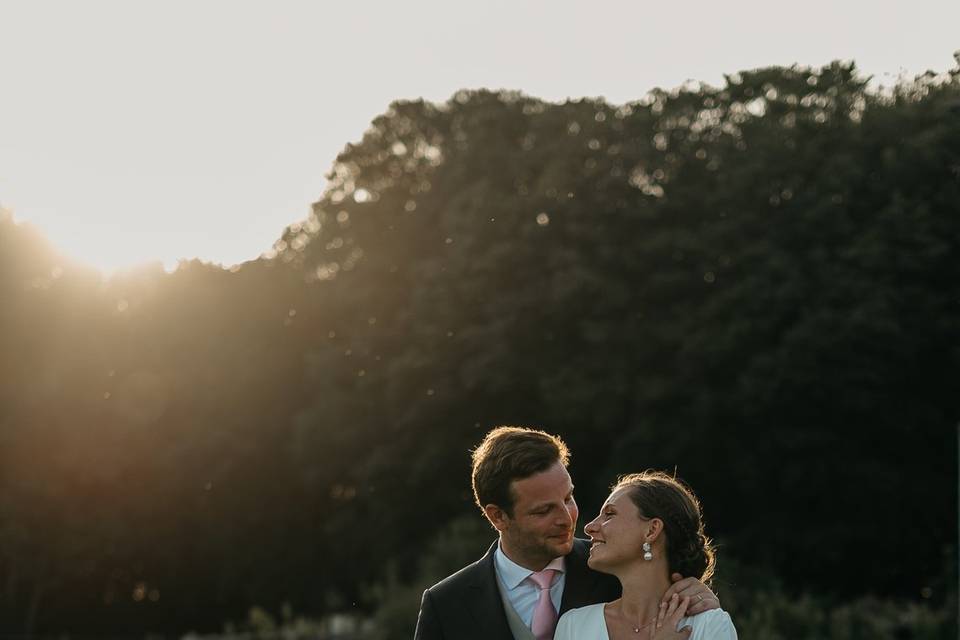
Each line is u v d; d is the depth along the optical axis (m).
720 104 31.98
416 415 31.14
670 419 28.67
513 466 4.30
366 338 32.97
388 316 34.06
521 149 34.25
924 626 20.42
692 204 30.22
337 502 35.97
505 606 4.45
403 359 31.36
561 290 29.28
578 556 4.51
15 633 37.81
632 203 31.11
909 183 27.36
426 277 31.72
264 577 36.53
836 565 29.33
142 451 36.78
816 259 28.05
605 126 32.16
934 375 28.69
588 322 29.56
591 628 4.19
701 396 27.75
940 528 28.83
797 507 29.25
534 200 30.98
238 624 39.38
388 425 32.38
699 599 4.07
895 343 27.06
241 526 36.25
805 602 20.36
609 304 29.55
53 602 38.81
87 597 39.00
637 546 4.18
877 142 27.89
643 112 32.19
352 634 28.48
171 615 39.59
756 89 31.47
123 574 38.59
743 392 27.16
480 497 4.43
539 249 30.84
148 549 37.12
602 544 4.23
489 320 31.23
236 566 36.62
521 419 31.44
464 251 31.34
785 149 29.05
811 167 28.89
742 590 20.34
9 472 36.56
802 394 27.77
